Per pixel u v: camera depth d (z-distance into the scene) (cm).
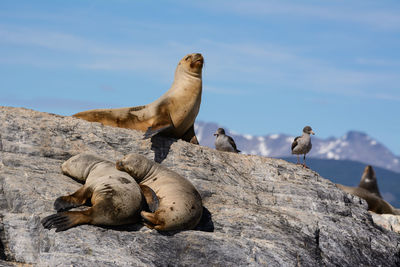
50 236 2003
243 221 2388
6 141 2541
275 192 2886
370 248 2667
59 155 2600
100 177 2242
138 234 2098
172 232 2152
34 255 2048
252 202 2738
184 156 2858
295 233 2452
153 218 2103
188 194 2261
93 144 2734
